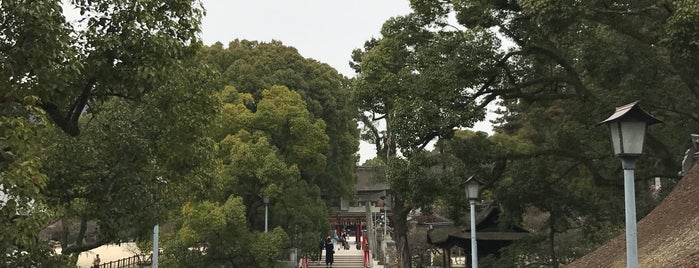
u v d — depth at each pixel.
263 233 27.70
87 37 8.38
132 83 8.62
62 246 12.05
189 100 10.70
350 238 85.00
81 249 11.17
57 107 8.90
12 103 7.30
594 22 17.05
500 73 18.83
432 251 38.38
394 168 19.52
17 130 6.47
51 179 9.51
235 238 26.34
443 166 21.28
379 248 43.72
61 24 7.95
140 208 10.26
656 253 11.94
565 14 14.33
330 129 40.47
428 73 18.34
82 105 9.09
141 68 8.48
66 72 7.74
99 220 10.34
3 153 6.51
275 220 33.31
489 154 19.66
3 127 6.43
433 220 42.53
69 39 7.82
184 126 10.70
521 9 17.27
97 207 10.09
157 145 10.69
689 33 13.05
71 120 9.19
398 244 27.75
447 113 18.16
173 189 11.88
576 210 21.34
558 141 20.19
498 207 22.92
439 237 25.81
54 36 7.48
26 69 7.50
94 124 11.07
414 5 20.41
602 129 18.06
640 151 6.66
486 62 17.78
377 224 66.12
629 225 6.66
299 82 38.53
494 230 22.91
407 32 21.22
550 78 19.05
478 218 23.39
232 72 36.50
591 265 14.49
